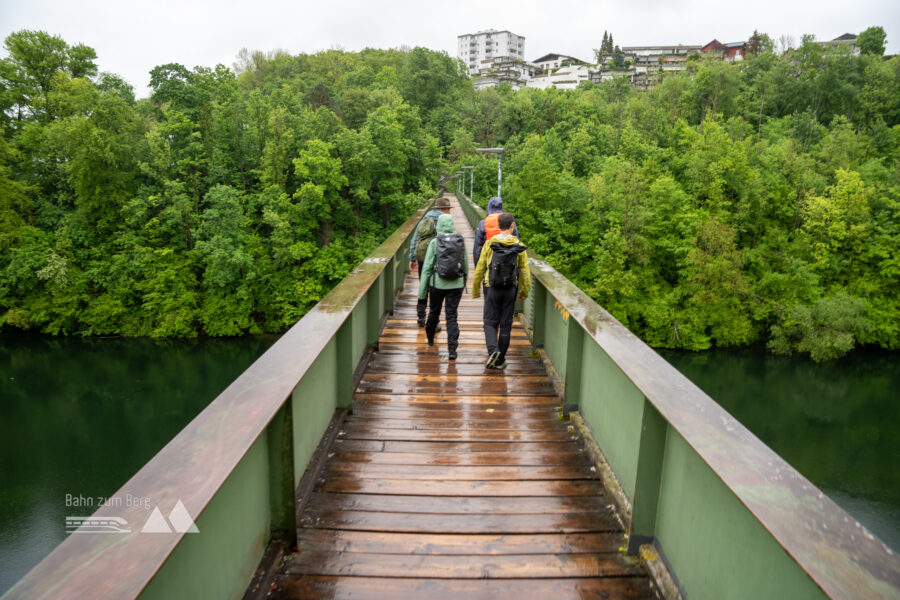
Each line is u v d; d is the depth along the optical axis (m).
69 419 26.94
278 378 2.29
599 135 79.06
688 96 88.38
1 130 43.09
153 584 1.43
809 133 73.62
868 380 34.91
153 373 34.22
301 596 2.29
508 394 4.72
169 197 45.28
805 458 24.80
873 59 89.12
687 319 41.91
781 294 41.66
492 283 5.00
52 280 41.38
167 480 1.48
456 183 86.00
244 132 51.66
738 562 1.82
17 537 17.20
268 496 2.52
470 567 2.51
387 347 6.13
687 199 46.56
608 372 3.38
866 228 42.72
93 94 45.34
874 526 19.73
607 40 169.50
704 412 2.03
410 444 3.76
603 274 44.41
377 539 2.70
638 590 2.40
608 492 3.11
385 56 138.38
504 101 111.38
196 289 45.16
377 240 53.53
